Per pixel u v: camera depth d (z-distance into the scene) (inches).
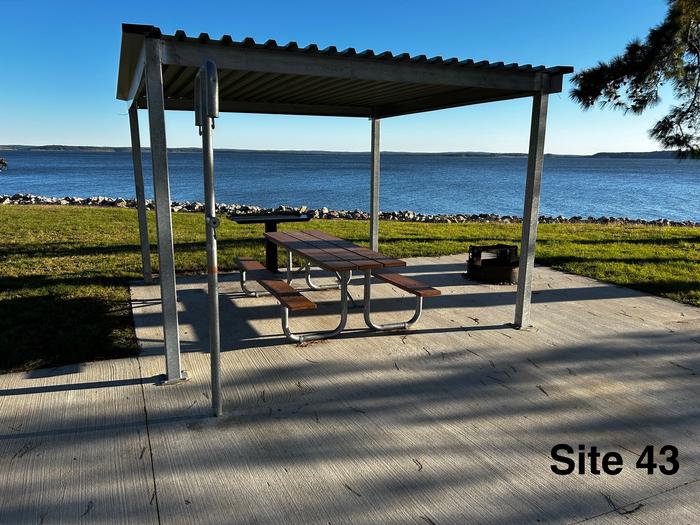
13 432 103.6
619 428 108.7
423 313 190.4
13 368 134.6
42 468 91.7
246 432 105.2
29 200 713.0
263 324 174.6
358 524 78.3
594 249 340.2
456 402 119.8
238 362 141.9
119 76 171.9
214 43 115.3
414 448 99.9
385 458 96.4
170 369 127.0
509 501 84.1
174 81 171.3
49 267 258.8
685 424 110.6
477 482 89.2
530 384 130.0
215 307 106.3
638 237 408.8
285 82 169.6
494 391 125.8
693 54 303.7
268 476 90.4
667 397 123.2
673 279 245.8
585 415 114.0
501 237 402.3
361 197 1342.3
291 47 121.2
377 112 249.3
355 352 150.6
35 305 189.2
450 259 301.1
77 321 172.1
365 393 124.0
